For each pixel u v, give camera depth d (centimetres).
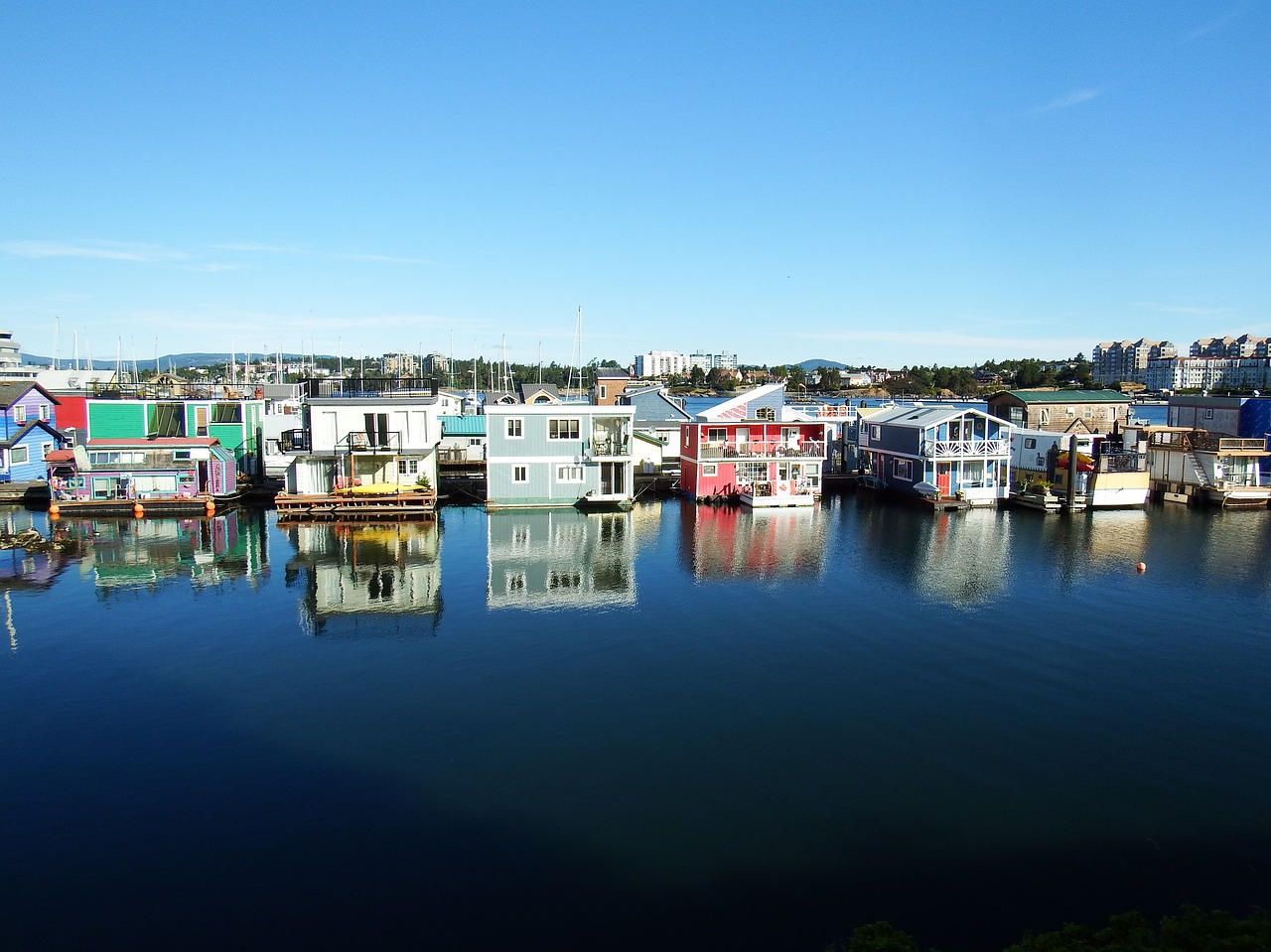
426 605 3447
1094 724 2292
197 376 16288
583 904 1524
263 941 1433
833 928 1461
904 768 2030
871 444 7088
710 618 3247
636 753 2106
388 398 5881
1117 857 1675
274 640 2986
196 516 5531
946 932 1451
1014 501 6062
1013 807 1855
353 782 1962
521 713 2353
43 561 4250
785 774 1998
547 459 5850
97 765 2048
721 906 1520
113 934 1452
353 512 5416
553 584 3784
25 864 1653
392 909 1515
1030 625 3166
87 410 6238
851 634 3053
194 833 1758
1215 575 3956
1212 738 2211
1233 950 1088
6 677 2634
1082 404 8950
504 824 1784
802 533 4988
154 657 2816
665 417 8831
